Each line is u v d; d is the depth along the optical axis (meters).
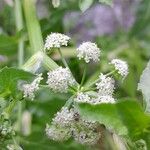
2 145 0.15
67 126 0.15
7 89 0.16
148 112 0.15
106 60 0.30
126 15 0.33
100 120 0.13
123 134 0.14
